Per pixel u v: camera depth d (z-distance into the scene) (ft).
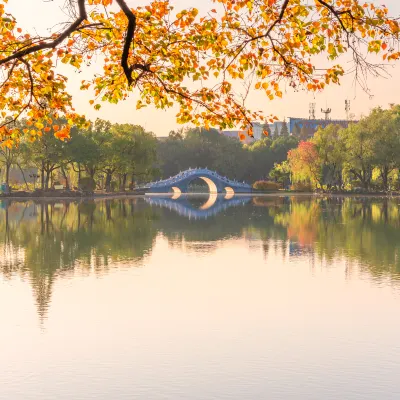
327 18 38.75
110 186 456.86
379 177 476.54
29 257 123.03
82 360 59.00
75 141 360.69
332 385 52.65
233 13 39.29
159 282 96.43
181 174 574.15
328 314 75.56
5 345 63.62
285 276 101.86
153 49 40.37
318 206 310.24
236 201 383.65
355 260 119.24
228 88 40.50
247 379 54.13
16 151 355.36
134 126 428.15
